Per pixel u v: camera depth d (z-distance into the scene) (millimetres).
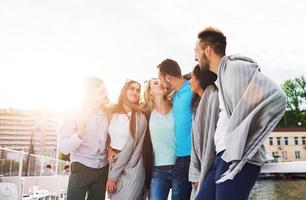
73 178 3189
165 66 3102
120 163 3057
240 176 1775
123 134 3129
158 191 3043
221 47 2088
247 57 1936
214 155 2404
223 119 2016
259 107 1710
